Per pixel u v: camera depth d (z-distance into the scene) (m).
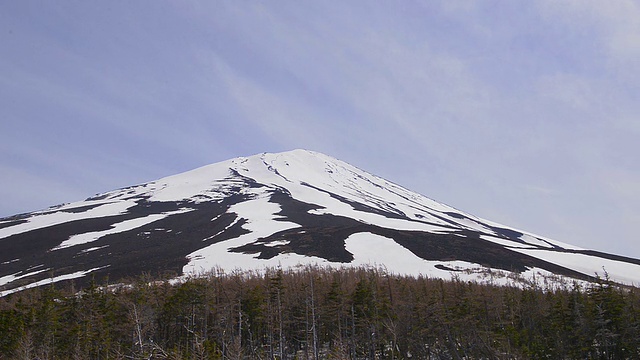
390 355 54.28
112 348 47.41
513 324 55.16
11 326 47.94
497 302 58.06
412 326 55.09
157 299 60.38
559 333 51.88
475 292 61.12
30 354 45.59
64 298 56.38
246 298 59.06
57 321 50.94
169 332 56.75
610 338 50.41
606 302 51.00
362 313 55.91
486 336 51.91
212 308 56.91
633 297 57.19
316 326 58.88
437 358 56.41
